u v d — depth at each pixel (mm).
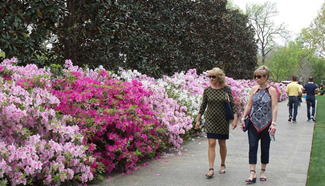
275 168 5383
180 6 13750
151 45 11867
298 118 13109
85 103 5195
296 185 4426
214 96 4895
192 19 14523
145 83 7816
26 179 3586
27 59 7211
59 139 4238
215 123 4902
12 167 3486
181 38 13617
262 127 4688
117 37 8711
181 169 5371
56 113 4719
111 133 5059
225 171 5238
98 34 8461
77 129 4492
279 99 27172
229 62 19172
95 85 5766
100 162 4750
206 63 16609
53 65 6000
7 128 3736
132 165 5180
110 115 5094
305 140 7918
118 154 5133
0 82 4328
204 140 8195
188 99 9070
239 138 8359
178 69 14031
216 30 17344
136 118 5418
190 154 6535
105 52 9250
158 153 6445
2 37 6512
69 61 6688
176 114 7652
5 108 3604
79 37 8492
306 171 5102
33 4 6617
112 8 8523
